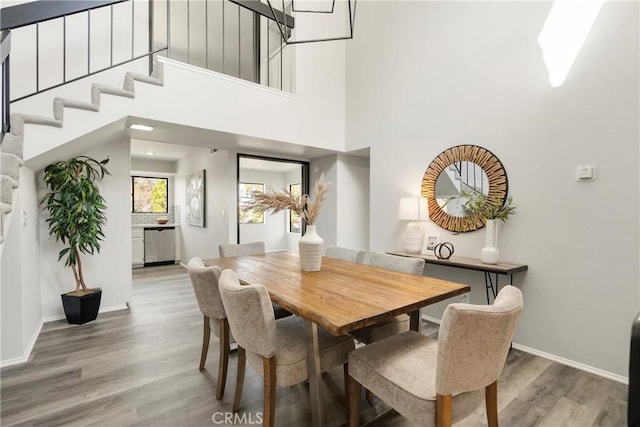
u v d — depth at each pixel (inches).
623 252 84.5
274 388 57.4
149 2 135.3
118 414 68.2
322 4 166.7
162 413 68.7
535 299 101.7
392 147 150.3
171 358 94.0
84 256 132.9
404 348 58.5
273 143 155.9
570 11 94.0
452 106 125.3
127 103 107.9
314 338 56.2
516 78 106.3
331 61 171.2
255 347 56.9
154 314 133.8
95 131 102.9
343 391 78.4
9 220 70.3
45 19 74.2
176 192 280.1
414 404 46.8
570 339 94.0
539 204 100.7
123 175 141.6
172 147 227.8
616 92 85.6
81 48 122.5
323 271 81.9
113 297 139.9
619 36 85.2
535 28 101.7
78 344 103.4
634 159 82.7
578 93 92.5
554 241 97.3
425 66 135.6
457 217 123.0
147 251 252.4
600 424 66.3
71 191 117.2
